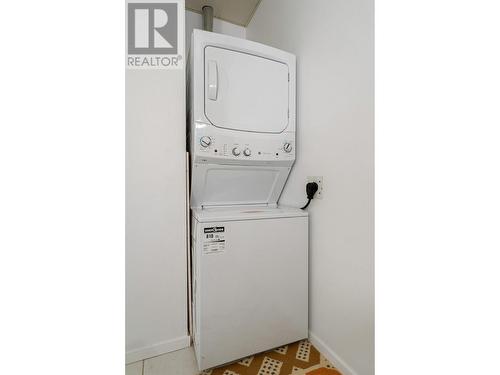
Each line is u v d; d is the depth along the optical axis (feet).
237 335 4.34
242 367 4.35
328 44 4.53
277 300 4.66
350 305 4.06
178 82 4.66
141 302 4.58
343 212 4.21
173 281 4.80
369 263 3.70
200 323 4.09
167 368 4.37
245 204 5.72
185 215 4.84
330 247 4.50
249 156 4.84
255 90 4.93
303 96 5.32
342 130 4.21
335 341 4.38
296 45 5.58
